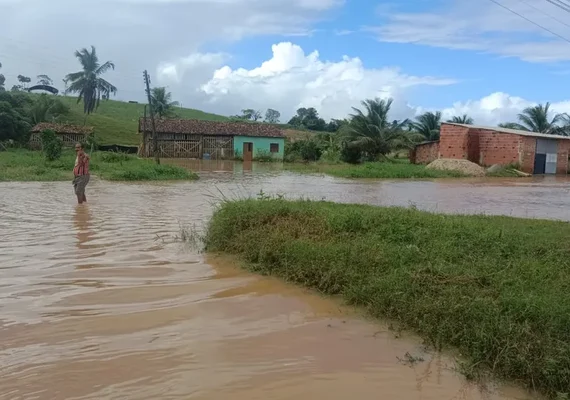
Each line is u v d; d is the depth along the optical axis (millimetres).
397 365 4207
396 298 5168
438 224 7887
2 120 43812
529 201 17016
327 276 5949
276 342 4594
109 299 5539
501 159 38562
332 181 24547
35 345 4312
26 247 7801
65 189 16719
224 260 7320
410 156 46531
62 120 56969
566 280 5574
